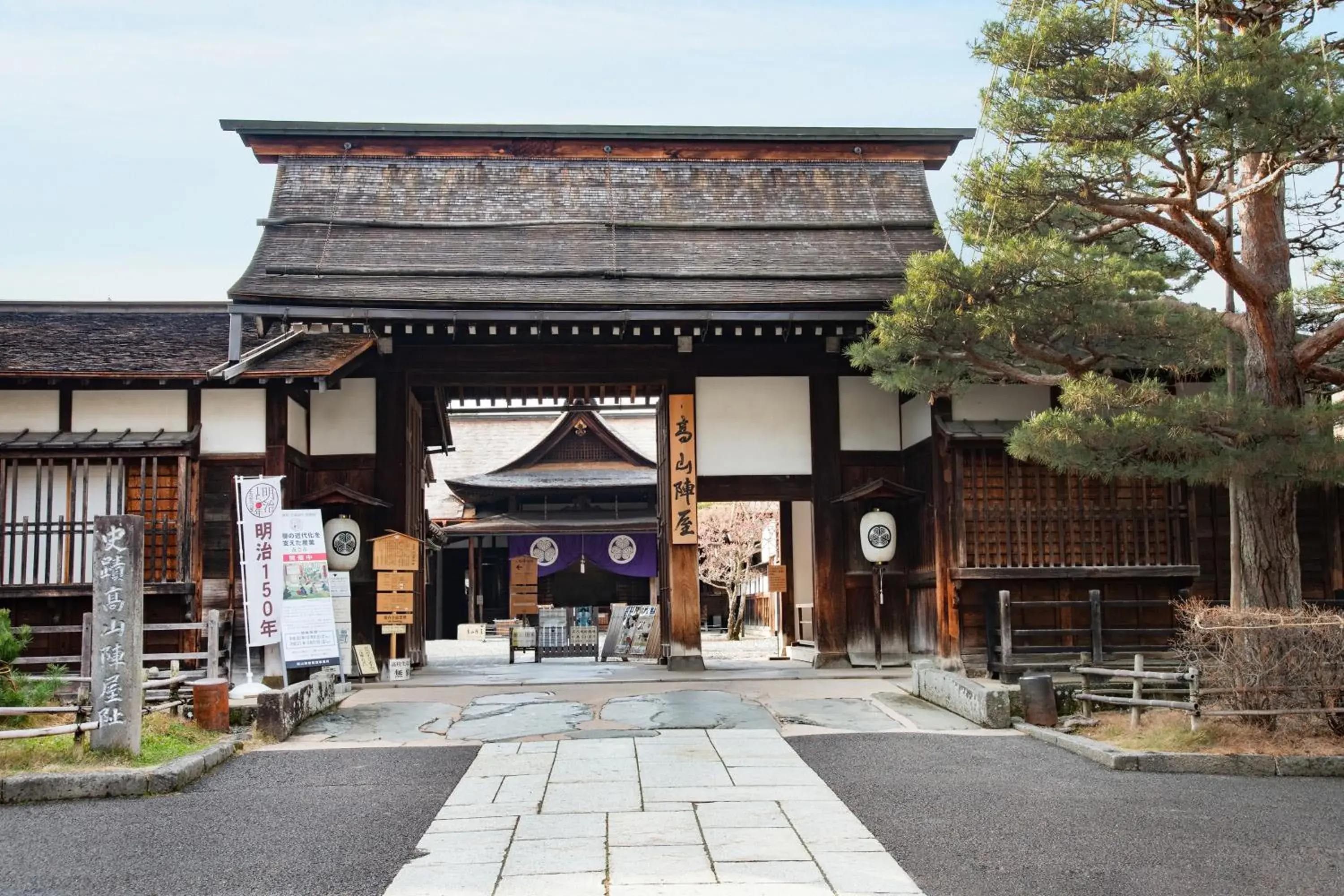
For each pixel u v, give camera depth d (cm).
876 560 1433
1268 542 1005
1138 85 875
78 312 1579
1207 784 790
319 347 1384
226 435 1333
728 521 3272
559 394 1697
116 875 587
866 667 1454
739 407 1482
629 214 1611
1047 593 1344
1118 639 1339
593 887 557
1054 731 968
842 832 658
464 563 3816
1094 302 1015
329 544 1360
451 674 1464
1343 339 987
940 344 1120
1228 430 969
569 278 1459
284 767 860
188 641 1274
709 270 1497
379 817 702
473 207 1599
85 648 951
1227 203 920
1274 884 569
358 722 1054
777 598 2103
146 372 1293
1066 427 983
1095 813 706
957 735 986
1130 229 1292
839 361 1495
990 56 1027
